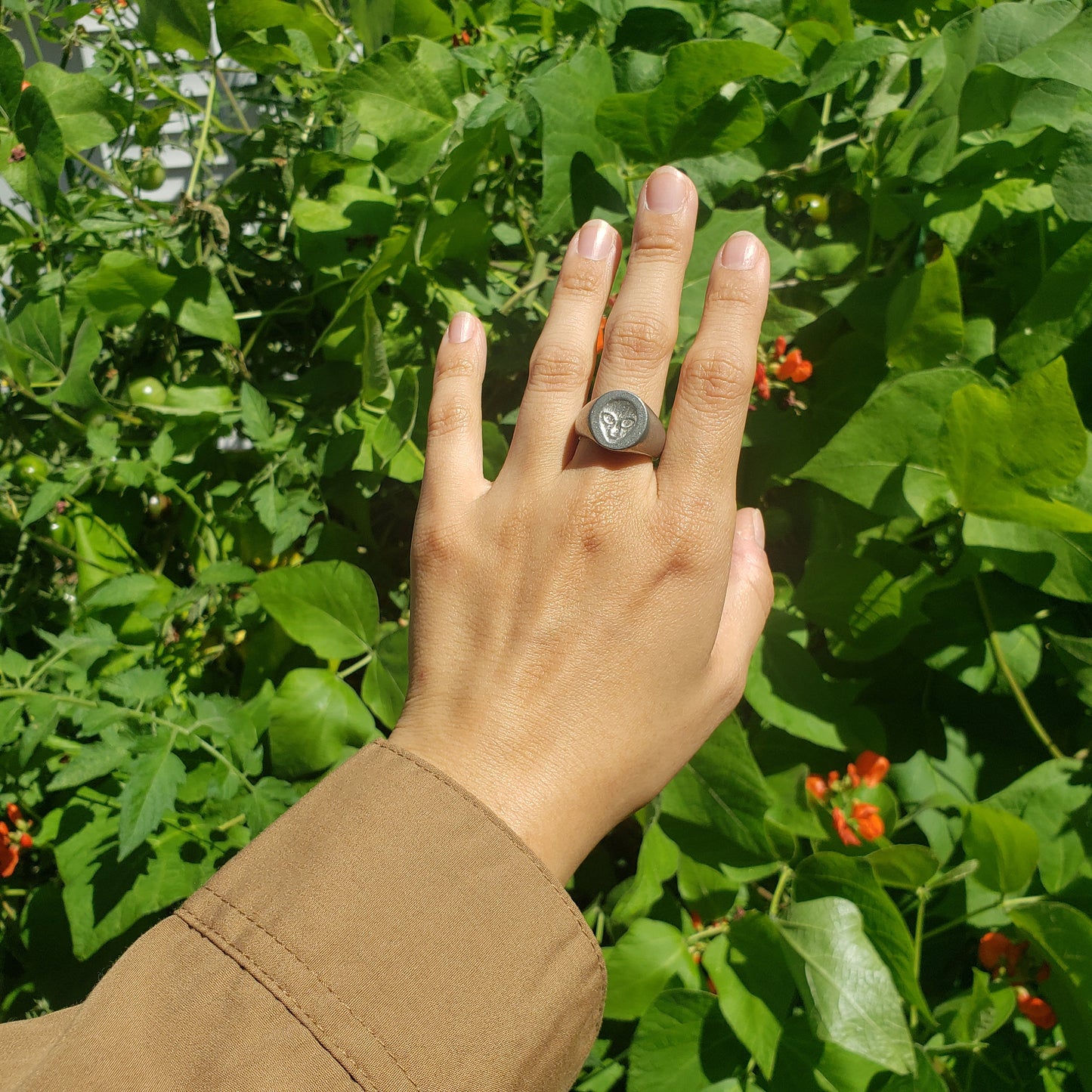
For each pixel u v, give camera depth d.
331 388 0.57
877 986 0.44
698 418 0.30
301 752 0.49
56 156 0.52
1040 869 0.48
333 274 0.56
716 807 0.47
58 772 0.52
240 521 0.57
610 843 0.58
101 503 0.58
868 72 0.56
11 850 0.51
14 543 0.60
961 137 0.48
